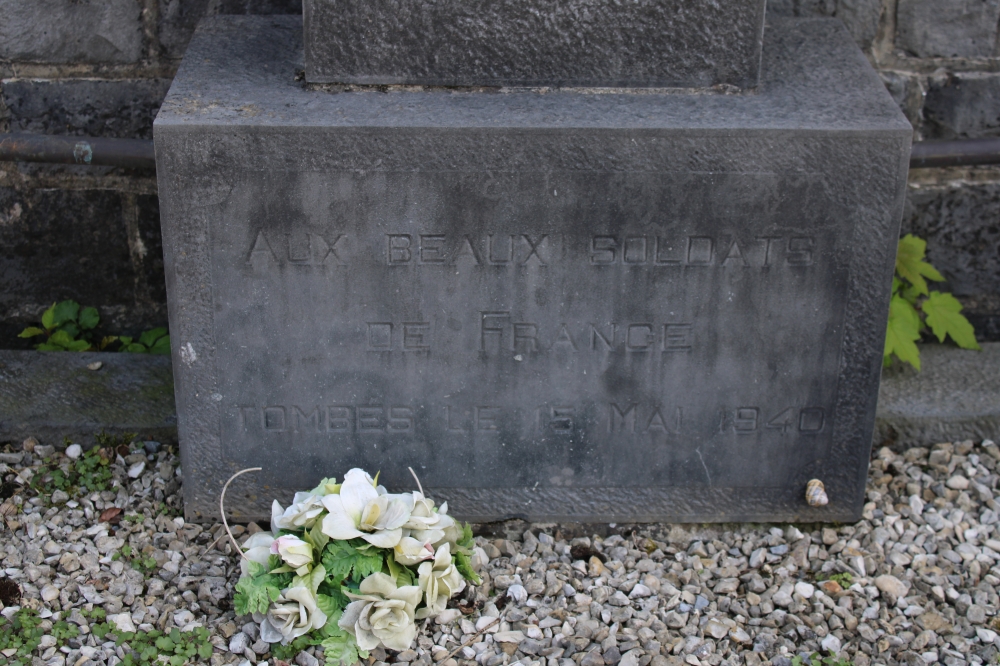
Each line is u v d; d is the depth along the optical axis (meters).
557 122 2.23
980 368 3.08
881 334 2.44
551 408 2.49
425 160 2.24
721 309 2.40
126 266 3.14
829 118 2.28
